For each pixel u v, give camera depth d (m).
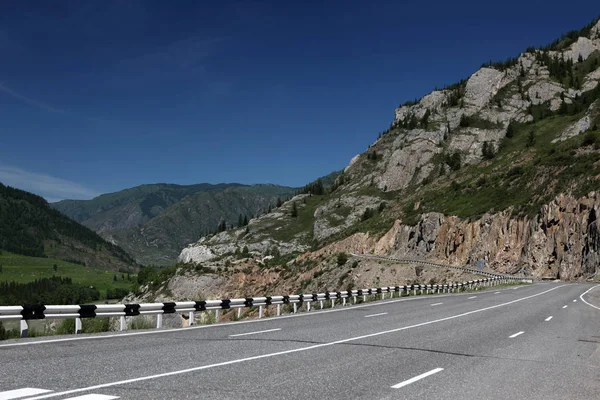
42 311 12.98
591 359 10.45
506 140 188.75
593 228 64.00
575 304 27.03
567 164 85.88
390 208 161.00
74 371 8.09
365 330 14.73
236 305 19.45
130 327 16.39
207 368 8.51
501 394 7.14
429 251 101.75
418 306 25.11
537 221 75.56
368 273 89.62
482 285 50.41
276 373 8.18
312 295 24.16
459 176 151.75
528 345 12.17
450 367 9.09
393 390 7.14
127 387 6.95
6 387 6.84
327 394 6.79
